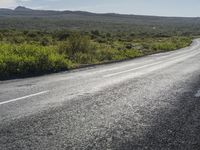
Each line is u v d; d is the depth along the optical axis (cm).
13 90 971
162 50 3662
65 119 637
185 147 486
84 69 1652
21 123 604
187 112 701
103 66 1820
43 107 739
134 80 1214
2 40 4222
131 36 8338
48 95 891
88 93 930
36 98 845
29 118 640
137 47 4050
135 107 750
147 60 2247
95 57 2348
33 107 739
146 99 846
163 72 1480
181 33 12038
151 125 600
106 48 3078
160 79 1240
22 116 655
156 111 710
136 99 845
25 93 918
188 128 583
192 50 3481
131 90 986
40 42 4144
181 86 1062
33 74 1435
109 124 605
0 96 870
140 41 5903
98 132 554
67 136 531
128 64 1941
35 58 1612
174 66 1762
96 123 611
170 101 820
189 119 644
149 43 5094
